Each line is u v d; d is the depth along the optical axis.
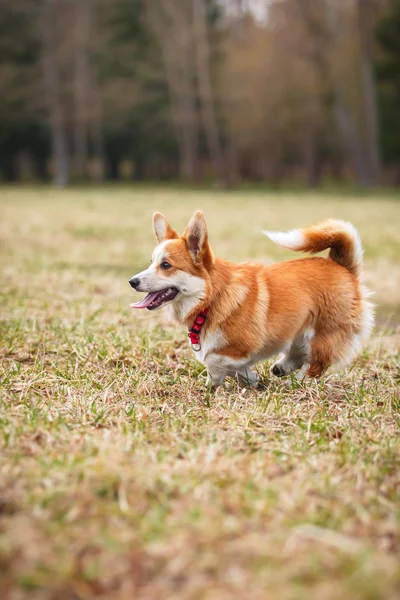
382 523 2.59
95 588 2.16
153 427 3.56
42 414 3.63
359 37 33.53
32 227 13.98
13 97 37.03
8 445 3.16
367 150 37.47
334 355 4.48
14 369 4.47
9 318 5.91
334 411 3.95
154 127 42.47
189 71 38.38
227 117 39.03
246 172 52.38
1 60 37.47
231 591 2.13
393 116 36.22
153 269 4.11
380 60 34.84
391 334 6.22
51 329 5.56
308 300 4.34
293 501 2.71
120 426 3.49
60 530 2.41
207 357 4.26
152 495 2.74
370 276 8.95
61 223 15.05
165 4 36.81
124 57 40.16
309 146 40.97
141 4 39.69
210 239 12.30
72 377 4.38
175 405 4.01
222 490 2.81
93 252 10.73
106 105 40.06
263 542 2.38
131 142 43.94
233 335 4.16
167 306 4.38
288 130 39.53
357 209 20.62
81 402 3.87
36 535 2.37
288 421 3.74
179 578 2.19
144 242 12.01
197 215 4.03
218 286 4.17
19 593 2.11
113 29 40.38
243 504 2.67
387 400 4.09
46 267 8.95
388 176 45.03
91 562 2.25
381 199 26.70
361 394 4.23
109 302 6.86
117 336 5.31
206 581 2.17
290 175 55.66
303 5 33.50
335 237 4.50
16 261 9.41
